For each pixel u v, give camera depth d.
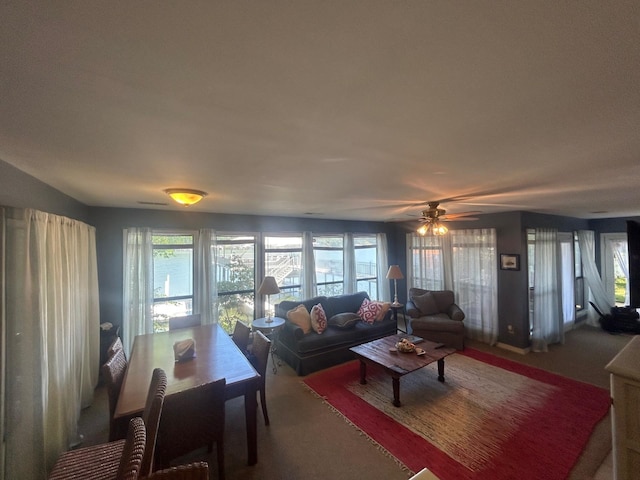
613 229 5.82
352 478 2.02
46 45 0.68
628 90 0.92
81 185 2.34
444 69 0.80
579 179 2.18
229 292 4.55
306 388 3.34
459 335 4.40
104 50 0.70
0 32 0.63
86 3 0.56
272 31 0.65
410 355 3.22
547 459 2.16
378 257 6.28
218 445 1.89
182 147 1.45
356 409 2.87
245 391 2.12
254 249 4.80
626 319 5.25
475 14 0.60
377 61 0.76
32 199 2.03
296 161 1.70
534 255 4.52
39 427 1.83
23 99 0.96
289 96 0.95
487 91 0.93
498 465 2.11
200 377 2.10
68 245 2.43
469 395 3.09
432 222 3.34
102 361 3.40
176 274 4.15
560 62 0.77
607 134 1.30
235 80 0.85
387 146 1.45
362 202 3.34
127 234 3.72
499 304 4.61
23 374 1.76
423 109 1.06
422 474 0.94
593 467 2.08
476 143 1.41
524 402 2.94
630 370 1.32
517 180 2.20
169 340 2.91
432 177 2.11
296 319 4.09
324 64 0.77
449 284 5.36
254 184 2.33
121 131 1.24
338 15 0.60
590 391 3.15
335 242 5.84
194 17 0.60
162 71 0.80
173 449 1.71
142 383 2.00
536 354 4.27
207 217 4.36
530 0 0.56
